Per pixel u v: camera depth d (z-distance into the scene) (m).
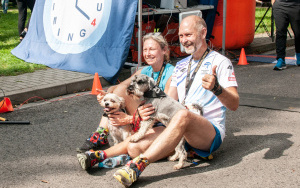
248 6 10.28
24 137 4.57
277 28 8.17
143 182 3.29
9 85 6.55
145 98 3.39
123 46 7.17
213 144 3.43
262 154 3.89
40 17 8.85
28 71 7.62
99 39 7.54
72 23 8.04
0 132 4.75
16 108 5.83
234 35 10.24
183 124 3.12
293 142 4.21
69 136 4.61
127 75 7.78
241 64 9.02
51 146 4.28
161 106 3.32
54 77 7.14
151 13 8.05
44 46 8.48
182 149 3.54
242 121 5.05
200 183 3.26
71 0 8.16
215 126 3.46
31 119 5.29
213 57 3.64
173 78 3.88
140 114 3.41
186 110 3.15
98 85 6.68
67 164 3.77
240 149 4.05
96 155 3.54
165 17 9.16
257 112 5.41
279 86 6.86
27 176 3.50
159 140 3.12
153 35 3.91
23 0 10.82
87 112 5.62
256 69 8.45
